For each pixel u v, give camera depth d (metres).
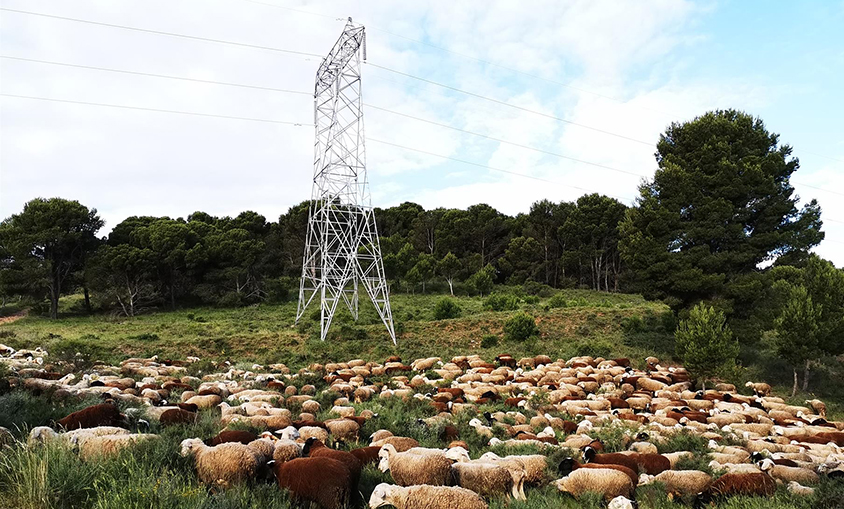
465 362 32.09
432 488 8.41
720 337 27.75
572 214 78.50
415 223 89.12
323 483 8.35
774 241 32.75
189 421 14.02
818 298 27.91
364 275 47.81
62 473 7.16
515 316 39.31
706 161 34.50
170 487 7.14
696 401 22.88
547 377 27.33
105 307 59.41
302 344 38.12
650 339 36.75
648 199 35.84
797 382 29.11
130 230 67.31
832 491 10.20
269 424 13.91
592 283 78.38
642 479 11.14
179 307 61.81
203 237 68.00
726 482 10.63
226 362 32.12
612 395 24.12
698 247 33.47
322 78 48.41
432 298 65.00
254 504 7.34
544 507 8.93
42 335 39.31
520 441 14.12
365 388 22.02
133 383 20.47
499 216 89.38
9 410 11.51
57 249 55.25
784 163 34.78
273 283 64.69
